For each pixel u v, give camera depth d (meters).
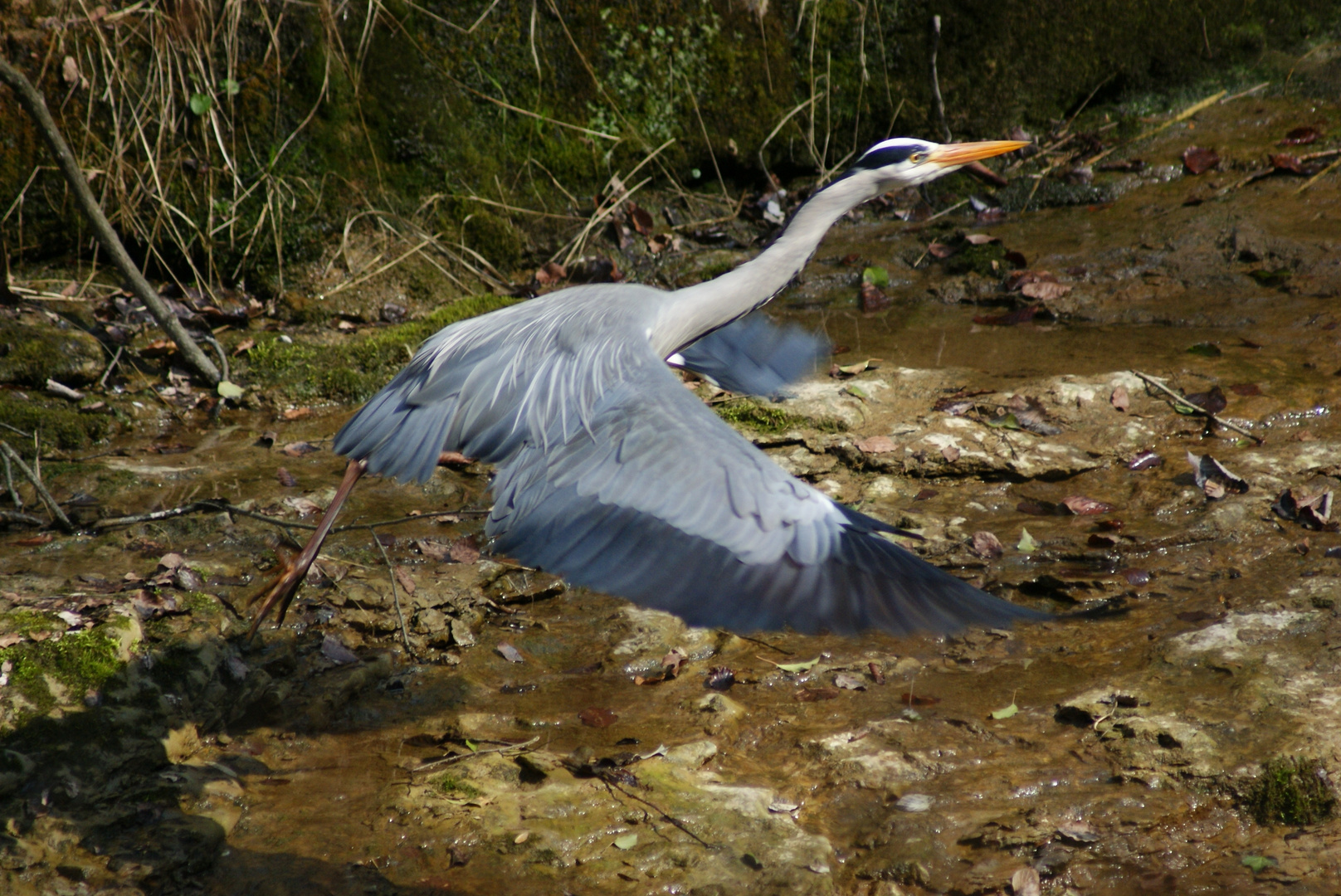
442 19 16.88
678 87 18.41
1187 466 10.48
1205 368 12.26
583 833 6.54
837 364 13.19
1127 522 9.78
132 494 10.84
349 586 9.01
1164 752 6.88
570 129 17.81
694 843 6.44
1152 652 7.94
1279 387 11.65
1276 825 6.42
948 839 6.42
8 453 10.06
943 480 10.79
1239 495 9.88
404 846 6.48
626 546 5.73
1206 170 17.62
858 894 6.15
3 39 14.52
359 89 16.30
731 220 18.41
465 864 6.33
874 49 19.06
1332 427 10.87
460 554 9.63
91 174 15.03
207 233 15.46
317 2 15.82
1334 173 16.77
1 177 14.76
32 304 14.12
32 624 7.41
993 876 6.13
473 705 7.89
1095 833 6.36
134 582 8.58
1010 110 19.55
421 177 16.77
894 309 15.19
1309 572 8.70
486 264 16.52
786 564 5.39
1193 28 19.55
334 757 7.36
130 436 12.48
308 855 6.41
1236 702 7.21
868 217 18.52
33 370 12.76
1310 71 19.20
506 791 6.90
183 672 7.50
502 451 6.63
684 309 8.03
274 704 7.75
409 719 7.75
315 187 15.97
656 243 17.48
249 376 13.63
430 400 6.98
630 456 6.00
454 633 8.65
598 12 17.80
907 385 12.38
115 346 13.66
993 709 7.58
